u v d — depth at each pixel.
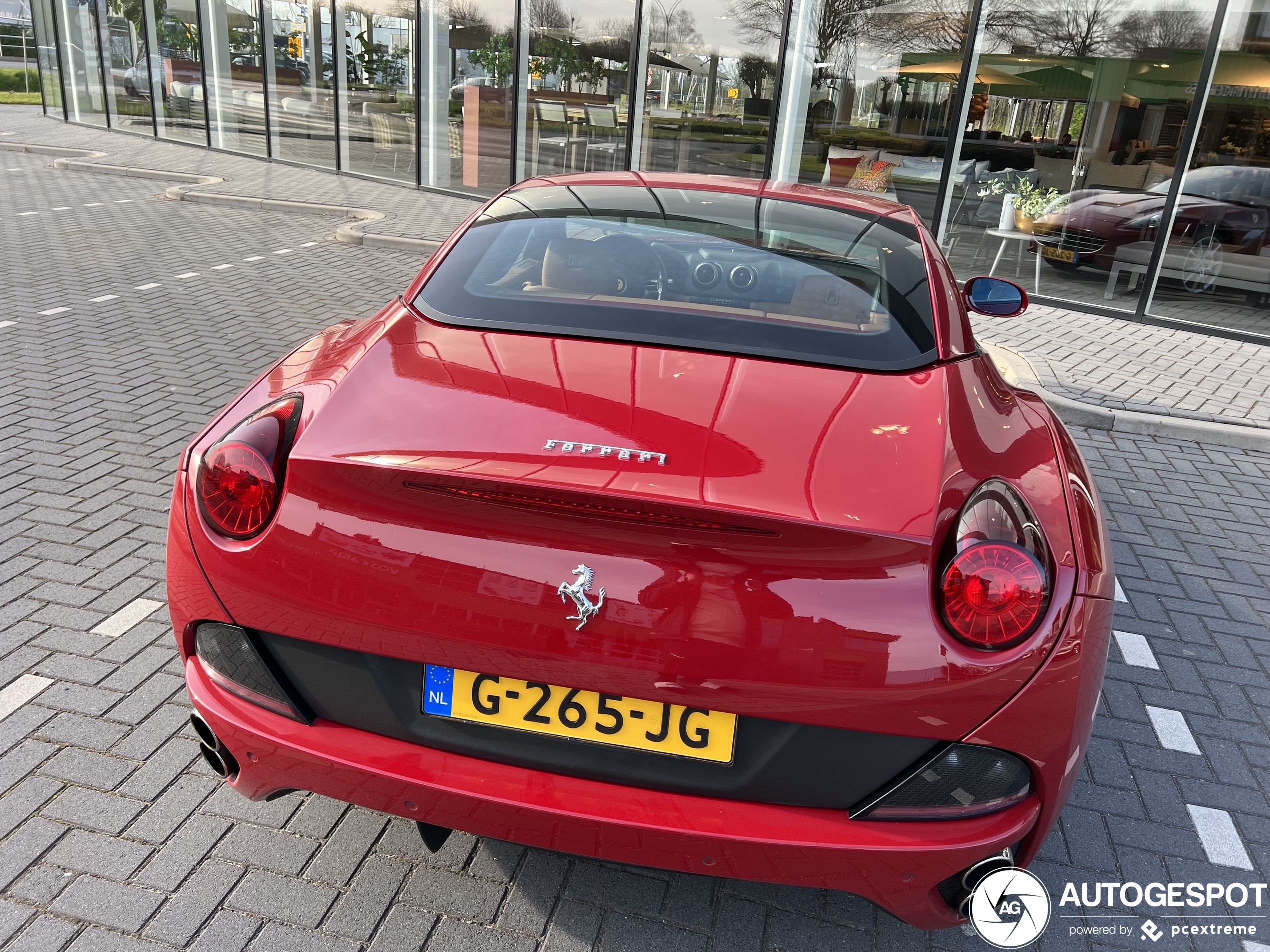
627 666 1.53
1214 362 7.10
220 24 16.36
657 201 2.70
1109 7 8.10
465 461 1.58
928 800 1.59
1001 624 1.51
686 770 1.60
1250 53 7.48
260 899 1.96
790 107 10.03
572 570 1.53
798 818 1.58
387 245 9.73
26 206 10.85
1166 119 8.00
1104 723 2.83
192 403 4.86
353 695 1.69
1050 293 8.86
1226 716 2.90
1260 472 5.07
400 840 2.15
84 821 2.12
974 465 1.73
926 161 9.33
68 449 4.15
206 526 1.73
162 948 1.83
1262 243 7.67
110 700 2.54
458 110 12.98
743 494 1.53
